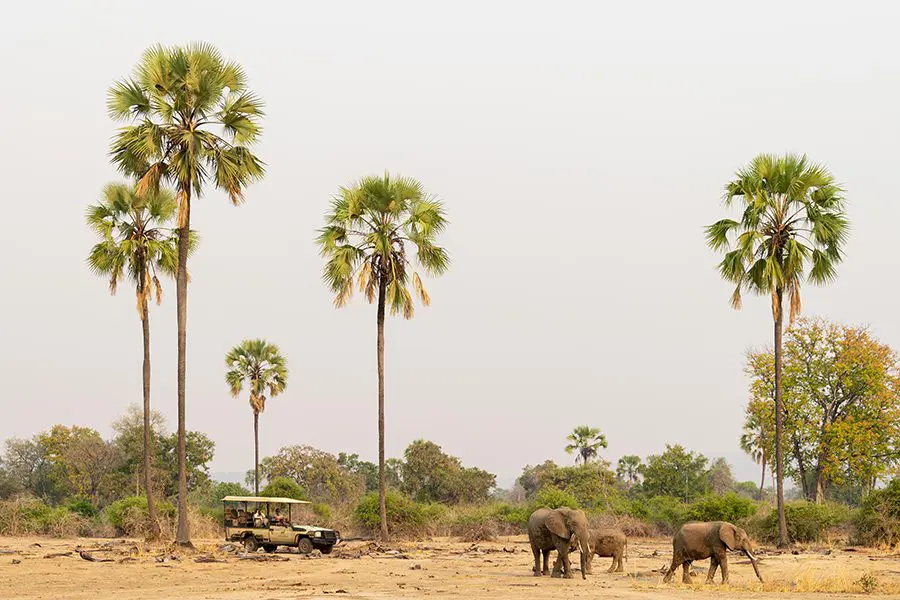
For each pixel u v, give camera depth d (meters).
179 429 31.14
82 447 81.44
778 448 34.75
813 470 56.38
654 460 77.06
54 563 25.70
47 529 45.91
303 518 48.88
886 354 54.22
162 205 38.94
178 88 30.98
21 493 86.25
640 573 23.41
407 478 78.25
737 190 35.06
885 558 28.91
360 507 44.38
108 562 26.27
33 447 93.44
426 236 37.97
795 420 54.62
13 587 20.25
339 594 18.45
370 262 37.41
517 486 91.06
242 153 32.06
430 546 37.22
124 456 79.50
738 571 24.17
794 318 34.91
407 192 37.62
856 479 55.69
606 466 76.06
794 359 55.38
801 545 35.28
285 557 29.33
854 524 36.88
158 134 30.55
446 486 76.94
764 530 37.84
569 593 18.33
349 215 37.31
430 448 79.31
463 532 46.16
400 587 20.00
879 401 53.22
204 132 31.41
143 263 39.03
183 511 31.08
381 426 37.50
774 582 20.17
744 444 63.16
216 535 43.19
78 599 17.92
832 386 54.81
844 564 26.22
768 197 34.69
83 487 80.25
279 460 80.44
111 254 39.00
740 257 34.44
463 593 18.50
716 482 92.81
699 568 24.83
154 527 37.44
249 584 20.95
